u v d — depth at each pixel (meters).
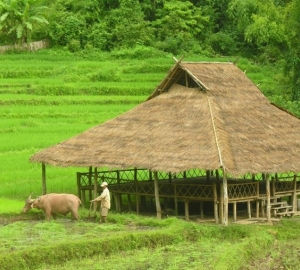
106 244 24.61
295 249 25.50
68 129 52.50
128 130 33.59
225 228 27.92
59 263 23.03
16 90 63.72
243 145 30.23
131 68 72.00
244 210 33.75
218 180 33.72
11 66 69.62
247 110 33.38
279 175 44.06
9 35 78.88
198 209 34.31
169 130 31.95
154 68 72.31
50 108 59.16
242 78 35.88
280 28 60.62
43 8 78.25
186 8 85.56
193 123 31.73
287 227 29.08
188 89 34.44
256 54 84.44
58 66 71.38
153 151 30.80
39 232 27.69
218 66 35.72
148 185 33.84
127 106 61.09
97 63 72.88
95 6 84.06
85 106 60.34
